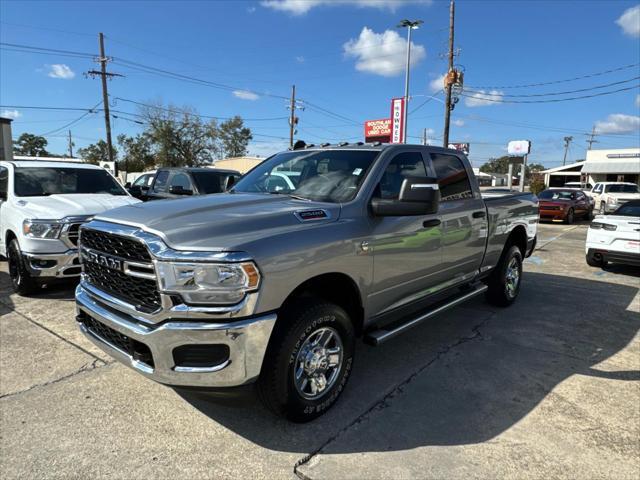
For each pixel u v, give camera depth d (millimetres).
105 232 2846
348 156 3871
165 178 10125
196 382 2537
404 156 3979
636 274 8172
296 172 3945
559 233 15305
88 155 80312
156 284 2523
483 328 5035
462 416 3178
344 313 3160
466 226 4578
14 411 3166
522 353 4332
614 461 2688
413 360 4137
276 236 2736
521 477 2533
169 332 2492
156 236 2580
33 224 5508
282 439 2875
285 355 2768
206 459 2670
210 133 64000
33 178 6844
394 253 3580
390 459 2686
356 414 3189
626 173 43344
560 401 3404
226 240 2588
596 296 6531
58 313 5242
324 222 3074
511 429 3020
